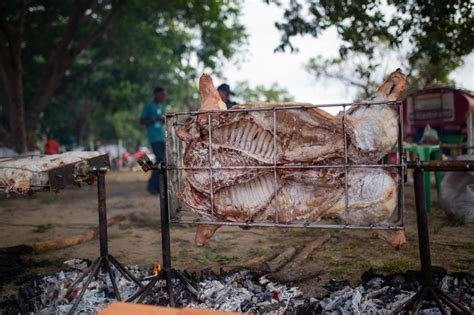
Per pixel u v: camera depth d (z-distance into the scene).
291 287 3.97
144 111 10.75
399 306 3.10
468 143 13.62
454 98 14.02
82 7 15.59
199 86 3.60
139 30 19.17
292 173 3.25
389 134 3.08
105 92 26.23
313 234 6.20
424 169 2.95
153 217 8.02
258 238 6.16
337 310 3.30
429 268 3.03
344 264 4.69
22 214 8.84
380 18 7.16
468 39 7.34
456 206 6.53
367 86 19.58
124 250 5.64
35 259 5.32
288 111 3.24
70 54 16.41
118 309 1.93
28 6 15.78
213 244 5.87
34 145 16.83
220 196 3.43
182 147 3.59
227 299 3.59
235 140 3.39
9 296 4.07
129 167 33.28
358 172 3.15
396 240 3.13
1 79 16.91
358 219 3.17
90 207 9.66
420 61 18.77
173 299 3.49
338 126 3.17
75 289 3.89
